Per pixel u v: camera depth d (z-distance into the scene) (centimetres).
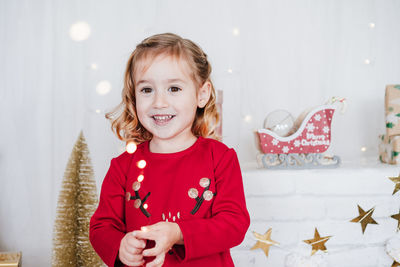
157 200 89
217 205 89
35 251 175
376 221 146
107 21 180
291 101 192
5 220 174
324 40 192
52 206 176
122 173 97
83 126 179
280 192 142
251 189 142
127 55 181
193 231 81
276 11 189
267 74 190
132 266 87
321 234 144
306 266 141
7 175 174
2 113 173
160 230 77
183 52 93
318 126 152
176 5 183
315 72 192
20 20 174
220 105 163
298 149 151
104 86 170
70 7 177
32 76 175
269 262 142
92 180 179
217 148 96
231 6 186
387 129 162
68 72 177
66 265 175
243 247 141
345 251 144
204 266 86
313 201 143
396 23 196
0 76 173
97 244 88
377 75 196
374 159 185
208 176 91
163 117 92
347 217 145
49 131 176
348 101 194
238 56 187
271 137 151
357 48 194
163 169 92
